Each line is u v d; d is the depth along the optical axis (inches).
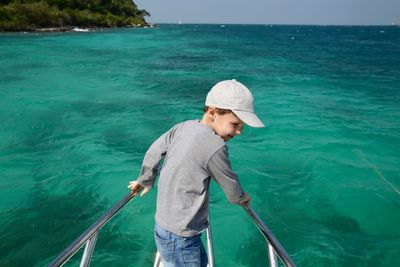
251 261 181.5
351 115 446.9
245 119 64.9
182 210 67.7
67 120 406.6
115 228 203.6
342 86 663.1
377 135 368.8
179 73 801.6
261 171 277.9
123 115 433.1
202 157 64.6
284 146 331.0
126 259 179.8
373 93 598.9
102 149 322.7
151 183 82.0
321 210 226.5
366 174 276.4
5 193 241.6
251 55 1290.6
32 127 378.9
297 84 676.7
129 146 333.1
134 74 768.9
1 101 480.7
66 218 215.0
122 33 2674.7
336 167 286.4
